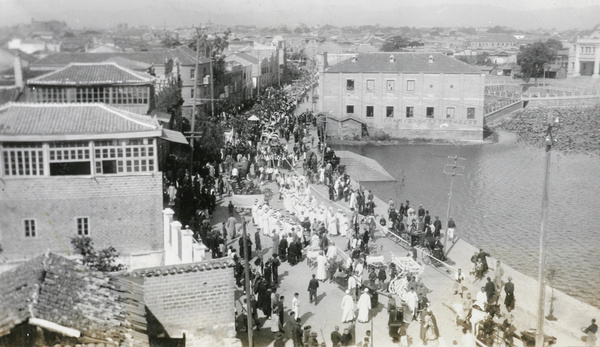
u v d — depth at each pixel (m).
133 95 52.09
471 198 78.12
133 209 40.78
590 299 44.16
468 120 117.00
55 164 42.44
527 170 94.81
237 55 155.38
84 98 51.53
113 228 40.56
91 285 25.59
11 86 43.12
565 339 33.38
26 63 46.81
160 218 41.19
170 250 39.59
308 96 183.50
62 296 23.88
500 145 116.94
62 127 39.19
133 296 26.73
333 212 54.03
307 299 38.50
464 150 112.31
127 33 85.19
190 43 103.88
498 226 65.12
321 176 73.38
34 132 38.47
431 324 31.98
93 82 50.91
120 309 24.95
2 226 38.78
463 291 40.06
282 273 43.06
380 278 39.91
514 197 78.12
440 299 38.56
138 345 23.16
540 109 139.00
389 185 85.38
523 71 181.00
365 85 117.81
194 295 29.19
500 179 88.62
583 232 62.25
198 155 70.38
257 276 37.47
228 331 29.78
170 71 78.19
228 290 29.66
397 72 116.81
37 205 39.22
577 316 37.06
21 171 38.84
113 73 51.19
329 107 119.19
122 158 40.31
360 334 33.62
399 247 49.81
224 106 117.69
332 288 40.38
